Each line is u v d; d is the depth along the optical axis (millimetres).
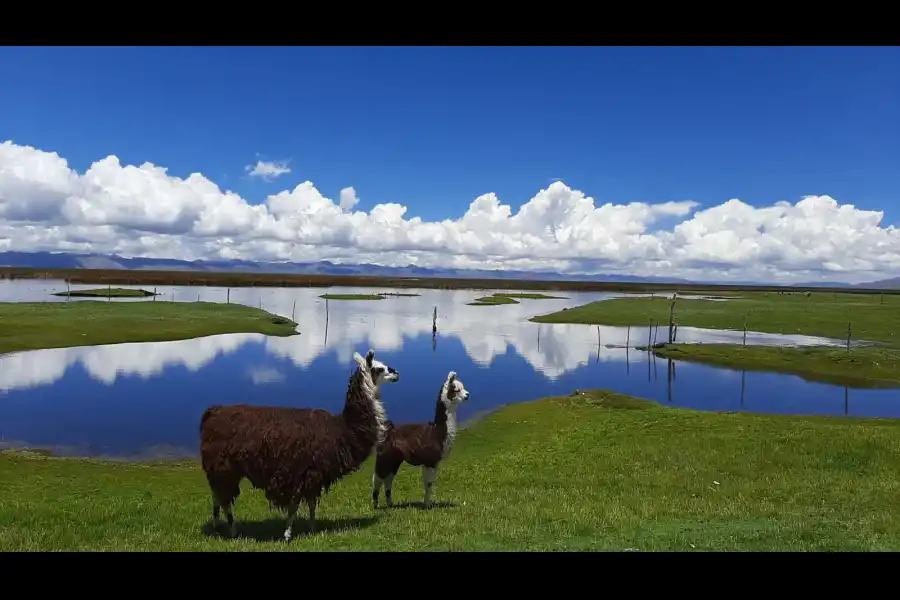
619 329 76375
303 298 133125
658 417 26141
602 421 26312
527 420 28656
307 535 10562
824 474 17609
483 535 10320
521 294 179750
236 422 10570
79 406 31312
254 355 50031
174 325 62406
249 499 15672
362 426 11117
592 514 12477
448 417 13969
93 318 62812
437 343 62125
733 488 16141
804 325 73750
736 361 49375
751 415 26359
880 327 70688
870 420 26531
